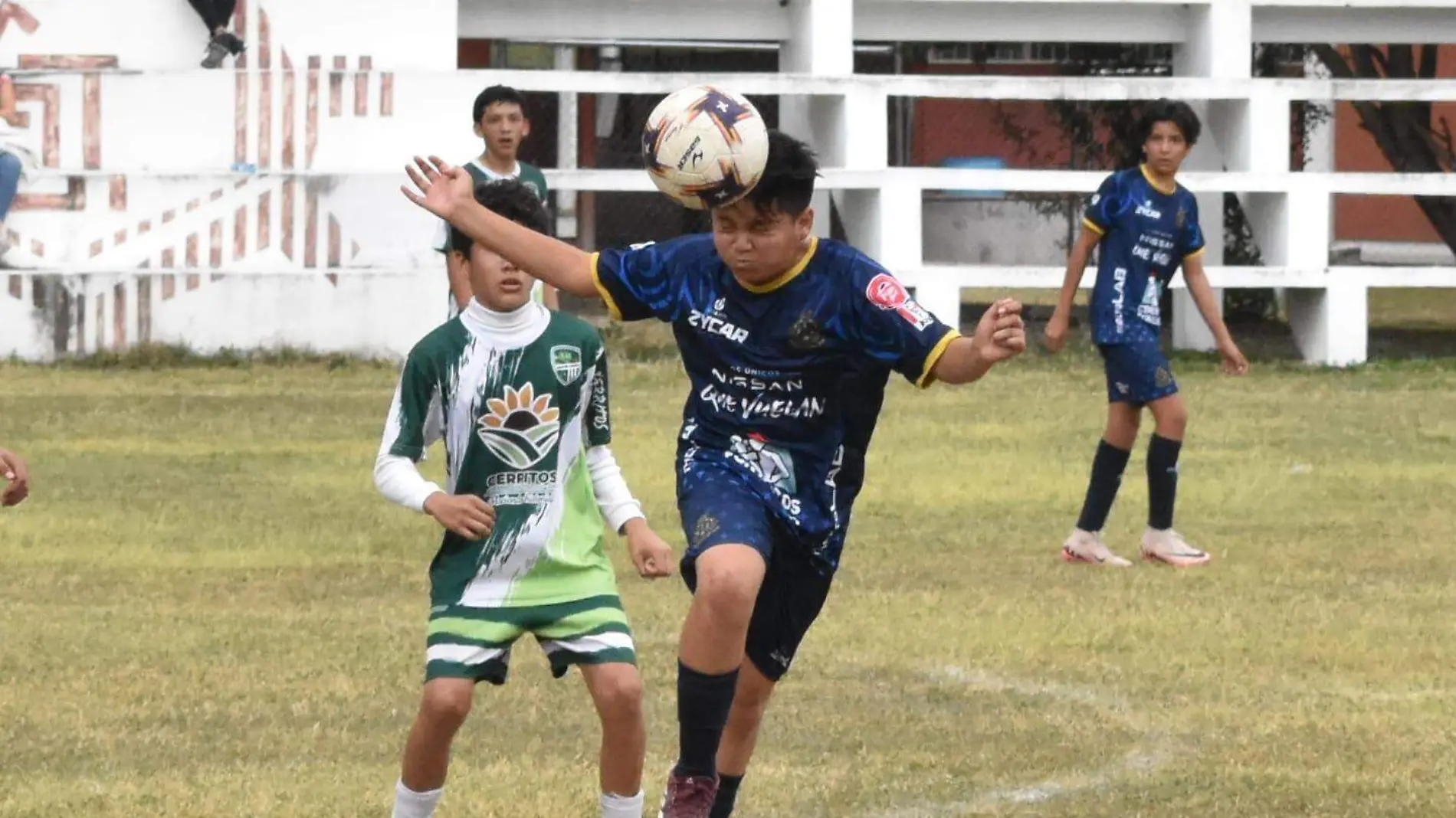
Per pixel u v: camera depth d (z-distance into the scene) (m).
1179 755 17.33
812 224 13.73
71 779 16.20
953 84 55.34
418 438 14.12
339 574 25.66
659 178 13.15
